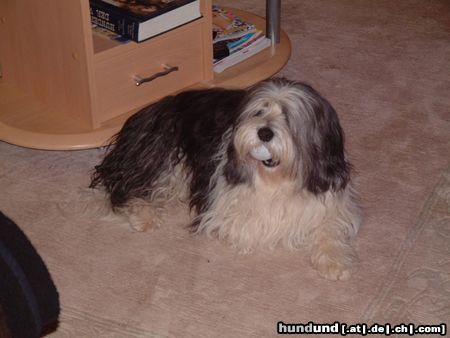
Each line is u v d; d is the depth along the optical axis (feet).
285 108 5.10
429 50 8.93
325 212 5.84
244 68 7.73
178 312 5.39
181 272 5.74
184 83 7.31
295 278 5.70
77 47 6.38
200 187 6.06
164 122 6.28
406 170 6.92
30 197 6.53
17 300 2.78
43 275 2.88
